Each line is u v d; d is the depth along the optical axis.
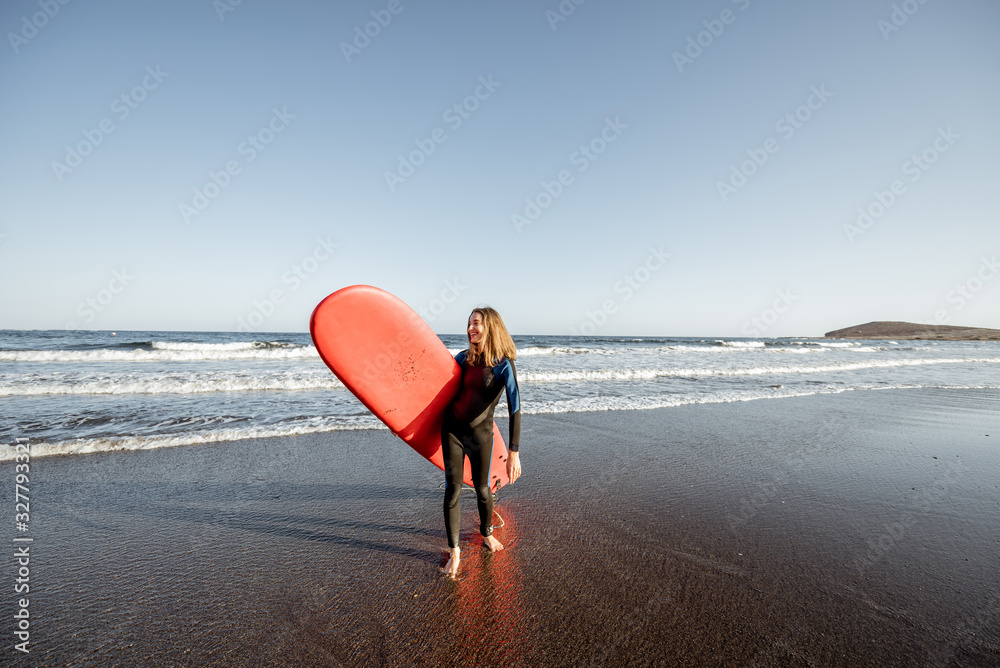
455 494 2.57
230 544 2.84
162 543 2.84
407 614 2.14
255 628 2.02
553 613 2.14
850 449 5.18
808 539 2.96
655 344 34.66
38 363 12.20
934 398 9.38
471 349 2.66
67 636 1.94
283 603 2.22
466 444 2.64
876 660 1.82
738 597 2.28
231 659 1.82
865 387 10.70
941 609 2.19
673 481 4.07
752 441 5.48
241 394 8.26
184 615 2.11
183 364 12.91
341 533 3.03
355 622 2.07
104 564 2.57
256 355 16.05
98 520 3.14
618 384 10.64
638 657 1.83
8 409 6.32
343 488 3.84
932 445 5.43
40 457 4.42
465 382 2.64
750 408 7.67
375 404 2.81
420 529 3.11
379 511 3.39
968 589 2.37
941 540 2.95
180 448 4.82
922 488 3.95
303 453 4.76
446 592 2.33
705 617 2.11
